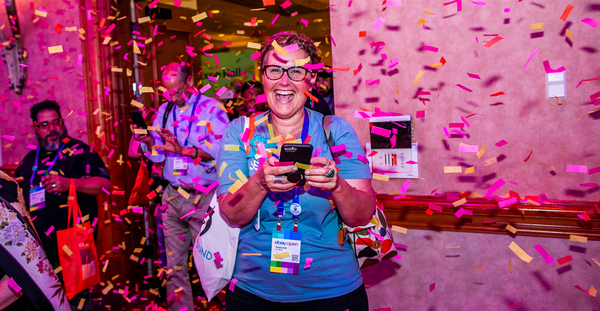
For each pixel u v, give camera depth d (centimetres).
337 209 133
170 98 292
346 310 127
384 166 208
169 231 282
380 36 207
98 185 256
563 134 175
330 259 127
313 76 133
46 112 256
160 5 414
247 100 411
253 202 118
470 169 186
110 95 346
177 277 278
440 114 198
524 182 184
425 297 208
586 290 174
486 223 190
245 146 133
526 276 186
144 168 322
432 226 201
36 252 116
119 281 355
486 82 188
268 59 127
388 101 208
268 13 833
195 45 454
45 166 256
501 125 186
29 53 382
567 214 173
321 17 853
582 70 170
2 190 117
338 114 220
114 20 346
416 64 201
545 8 175
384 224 142
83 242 225
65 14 354
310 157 107
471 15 188
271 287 127
